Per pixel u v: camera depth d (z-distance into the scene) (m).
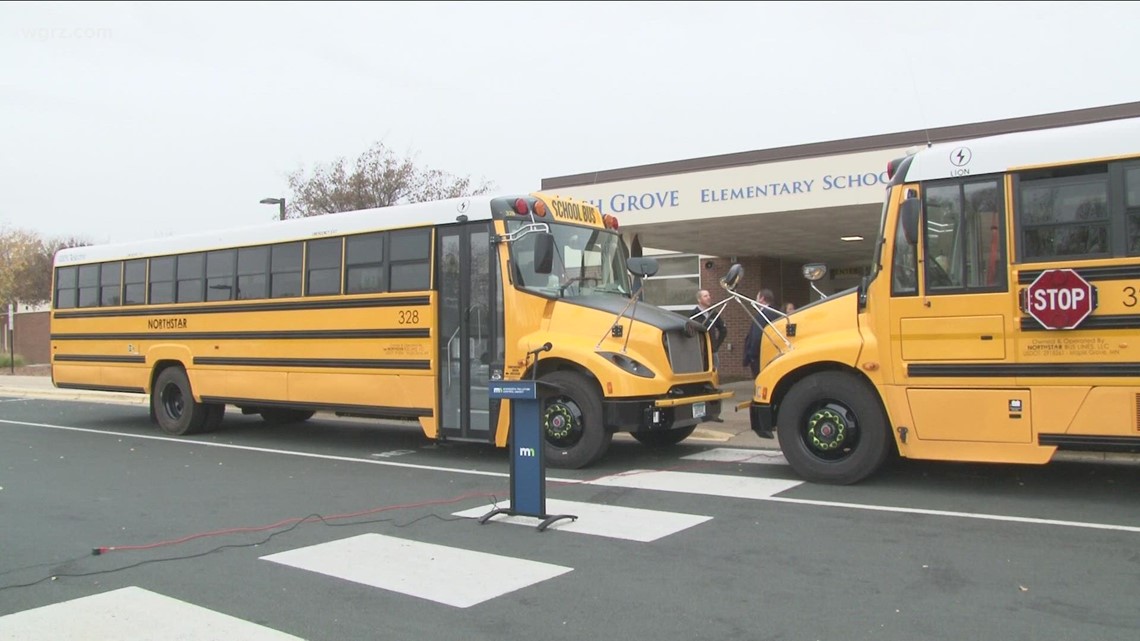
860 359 7.98
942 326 7.55
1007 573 5.48
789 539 6.39
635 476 9.02
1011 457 7.29
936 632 4.52
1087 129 7.11
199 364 12.79
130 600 5.30
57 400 21.88
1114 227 6.94
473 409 9.94
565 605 5.06
